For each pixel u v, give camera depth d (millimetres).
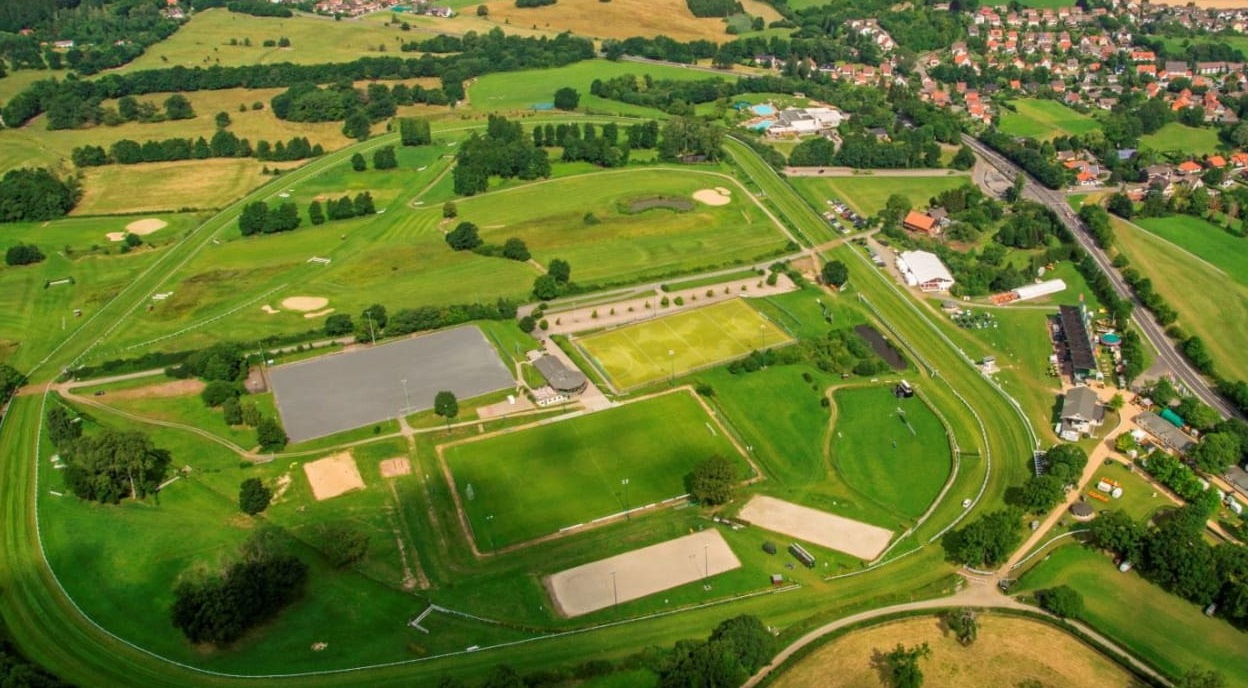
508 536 178250
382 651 149875
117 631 154250
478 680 143125
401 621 156625
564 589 164500
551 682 141625
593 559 172000
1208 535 177000
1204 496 180750
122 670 146125
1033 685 143125
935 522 181875
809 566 169375
